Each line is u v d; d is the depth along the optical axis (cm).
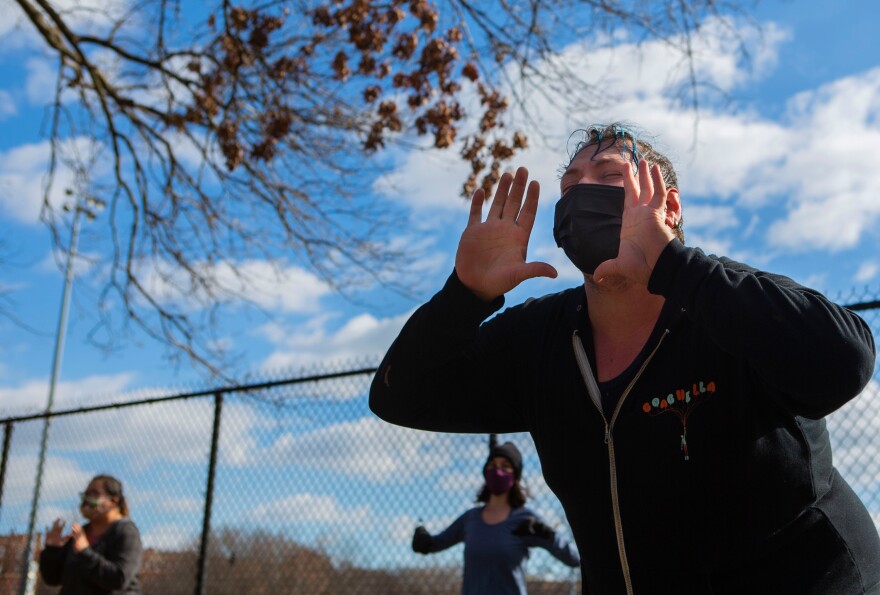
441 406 180
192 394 644
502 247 158
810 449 147
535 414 170
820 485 148
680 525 150
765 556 148
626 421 152
